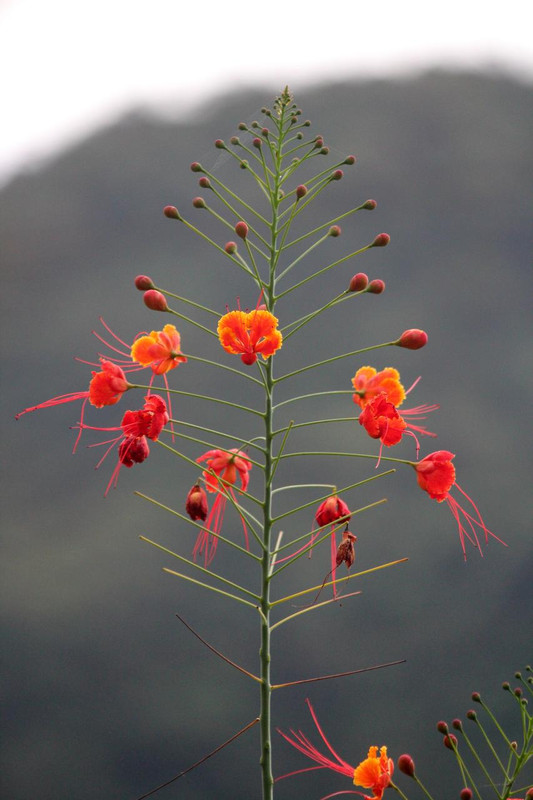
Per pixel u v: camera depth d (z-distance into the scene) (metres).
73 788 13.95
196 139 27.58
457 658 14.69
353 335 20.92
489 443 18.22
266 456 2.82
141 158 26.81
